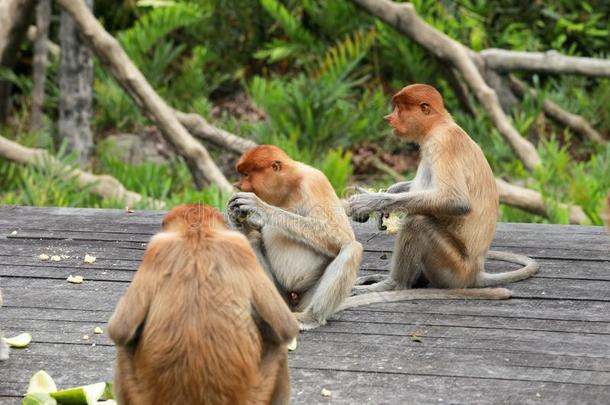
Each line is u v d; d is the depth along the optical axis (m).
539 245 11.97
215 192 16.62
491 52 22.89
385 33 24.42
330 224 9.31
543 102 23.30
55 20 26.75
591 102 24.39
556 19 26.42
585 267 11.12
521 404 7.81
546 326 9.41
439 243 10.09
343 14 25.52
